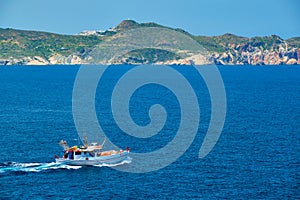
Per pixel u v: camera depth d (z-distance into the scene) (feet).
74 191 551.59
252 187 570.87
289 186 575.38
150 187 568.41
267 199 532.73
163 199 529.04
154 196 538.47
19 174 610.65
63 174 613.93
